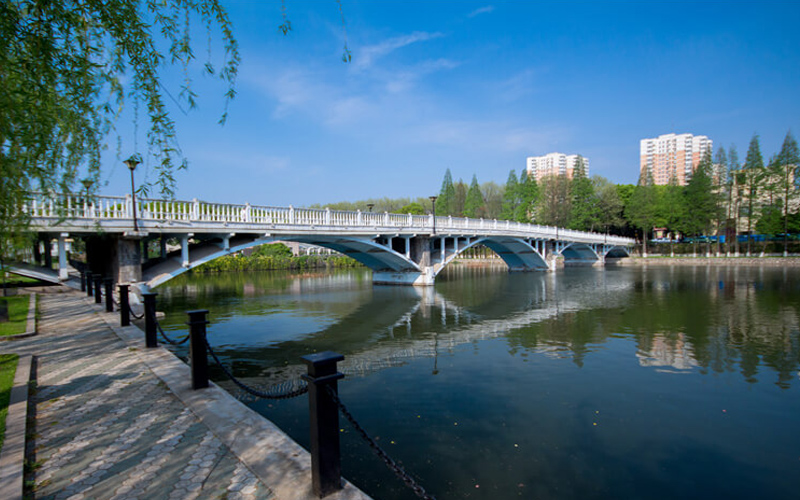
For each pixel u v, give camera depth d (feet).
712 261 178.70
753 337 46.21
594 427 24.68
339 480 10.36
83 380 19.08
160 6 14.21
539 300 76.84
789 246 178.81
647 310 64.23
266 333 49.96
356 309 67.62
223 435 13.39
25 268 49.65
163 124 14.28
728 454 21.71
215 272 165.48
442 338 47.37
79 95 12.63
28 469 11.42
